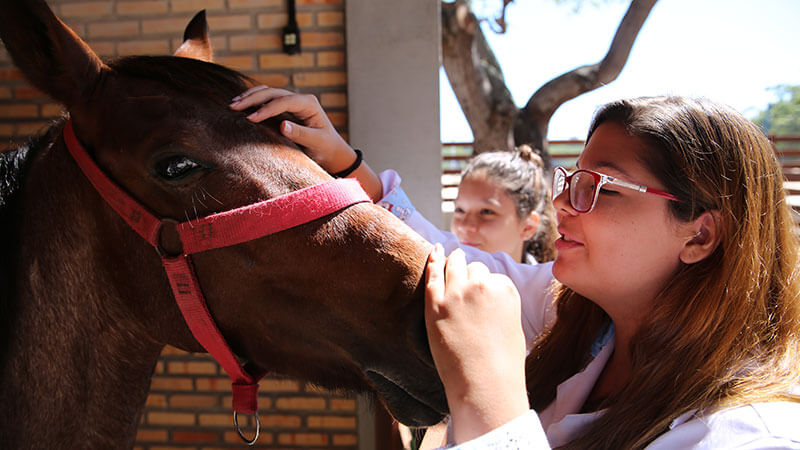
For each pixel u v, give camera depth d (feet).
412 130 9.14
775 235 3.10
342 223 3.01
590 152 3.23
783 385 2.72
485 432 2.35
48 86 3.12
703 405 2.81
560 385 3.69
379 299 2.94
